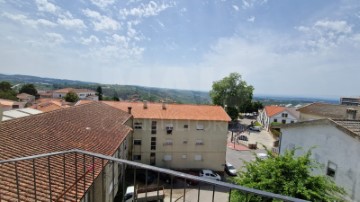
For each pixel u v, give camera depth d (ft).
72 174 27.37
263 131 181.88
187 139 85.66
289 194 26.13
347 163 36.09
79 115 53.57
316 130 43.37
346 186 36.04
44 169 26.48
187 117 84.28
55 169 27.35
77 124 47.24
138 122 82.17
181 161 86.28
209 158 87.40
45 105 97.19
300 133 47.98
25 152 29.53
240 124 206.49
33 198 20.92
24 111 65.00
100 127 51.13
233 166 93.81
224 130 87.04
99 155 10.80
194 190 64.95
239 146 128.98
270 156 32.37
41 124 40.19
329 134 40.11
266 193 7.37
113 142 45.24
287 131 52.60
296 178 27.40
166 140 84.69
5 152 27.81
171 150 85.20
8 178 23.00
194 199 60.08
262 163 31.19
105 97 314.76
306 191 25.38
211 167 87.86
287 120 177.27
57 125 42.55
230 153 115.24
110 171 40.37
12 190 21.33
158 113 85.20
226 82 175.52
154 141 83.97
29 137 34.01
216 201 59.47
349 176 35.60
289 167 28.53
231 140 142.51
